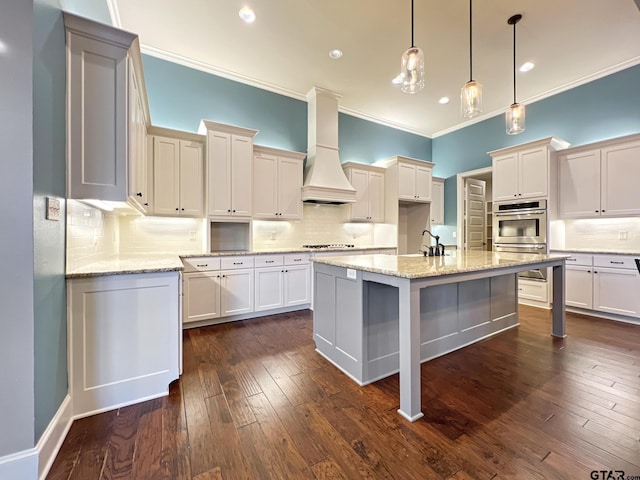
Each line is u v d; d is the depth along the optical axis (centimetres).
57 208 152
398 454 137
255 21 294
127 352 180
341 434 152
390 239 508
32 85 126
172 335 195
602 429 153
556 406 175
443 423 160
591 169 376
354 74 396
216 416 167
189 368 229
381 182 515
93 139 178
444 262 221
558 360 239
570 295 379
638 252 326
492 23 296
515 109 276
